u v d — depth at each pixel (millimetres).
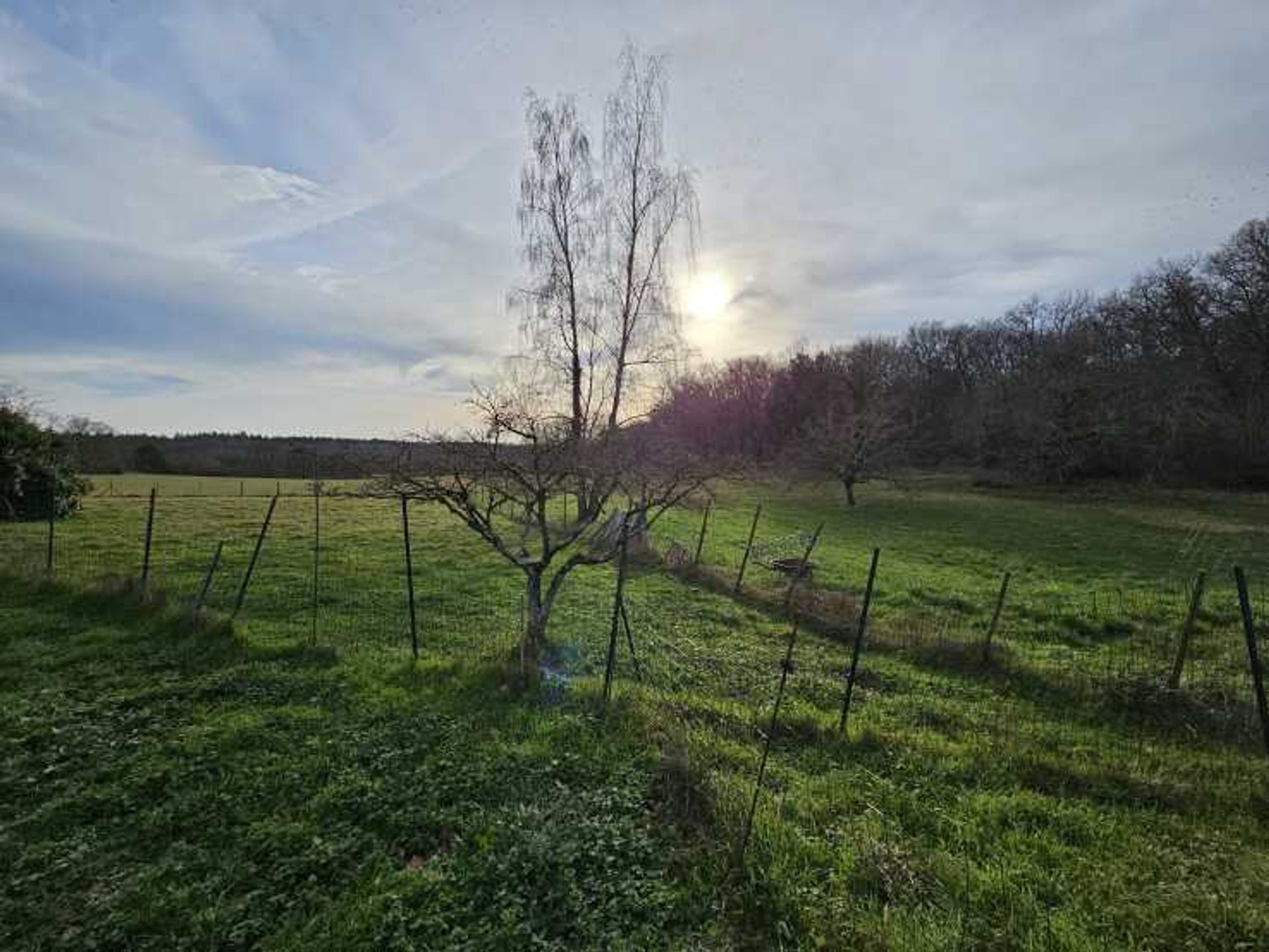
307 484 42219
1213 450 40938
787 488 39000
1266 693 7664
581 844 4305
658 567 15758
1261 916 3848
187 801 4742
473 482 8133
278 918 3680
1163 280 47938
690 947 3514
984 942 3594
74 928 3564
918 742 6379
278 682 7047
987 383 60469
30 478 21281
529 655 7840
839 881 4082
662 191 18547
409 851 4344
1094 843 4719
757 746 6109
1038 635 11648
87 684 6926
